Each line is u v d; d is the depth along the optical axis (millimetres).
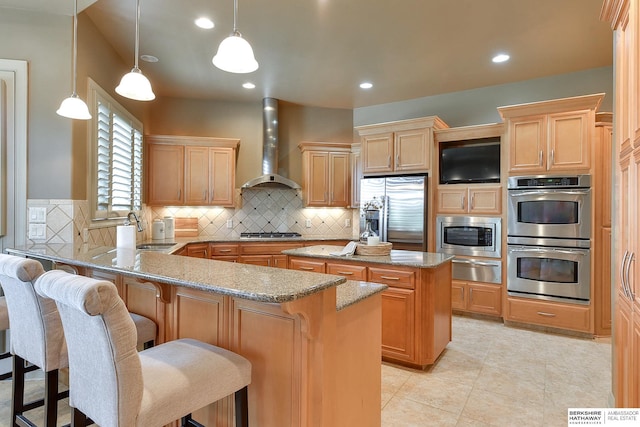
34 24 2629
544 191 3652
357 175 5227
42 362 1557
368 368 1755
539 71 4051
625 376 1792
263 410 1516
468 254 4152
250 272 1557
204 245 4566
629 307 1721
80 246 2480
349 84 4492
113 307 1071
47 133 2641
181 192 4746
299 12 2867
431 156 4320
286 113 5387
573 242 3549
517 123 3807
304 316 1299
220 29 3139
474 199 4145
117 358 1081
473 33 3197
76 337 1205
